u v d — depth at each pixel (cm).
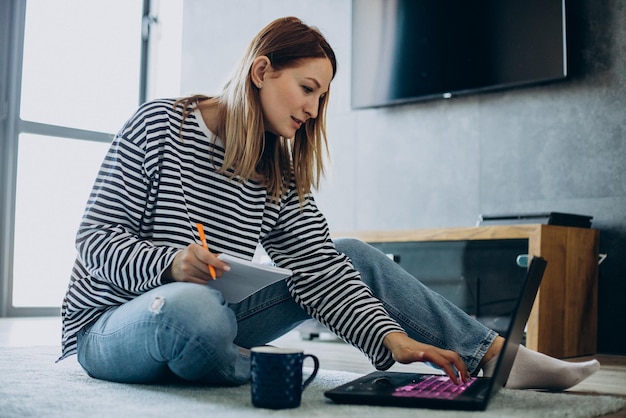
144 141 143
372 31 370
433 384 132
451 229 278
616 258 290
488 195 331
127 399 125
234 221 149
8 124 448
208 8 466
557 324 263
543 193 313
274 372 116
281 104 146
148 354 130
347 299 149
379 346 143
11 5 455
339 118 390
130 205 141
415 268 291
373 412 114
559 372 151
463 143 341
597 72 300
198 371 130
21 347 244
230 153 145
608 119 296
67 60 480
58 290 473
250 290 132
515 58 316
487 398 116
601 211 295
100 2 495
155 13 512
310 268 155
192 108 150
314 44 147
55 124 470
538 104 316
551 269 261
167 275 131
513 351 129
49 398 126
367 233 304
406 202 360
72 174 479
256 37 149
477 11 330
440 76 342
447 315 152
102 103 495
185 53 477
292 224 158
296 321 162
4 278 445
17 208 457
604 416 125
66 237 476
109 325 137
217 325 126
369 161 376
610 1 298
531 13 312
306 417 108
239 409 115
